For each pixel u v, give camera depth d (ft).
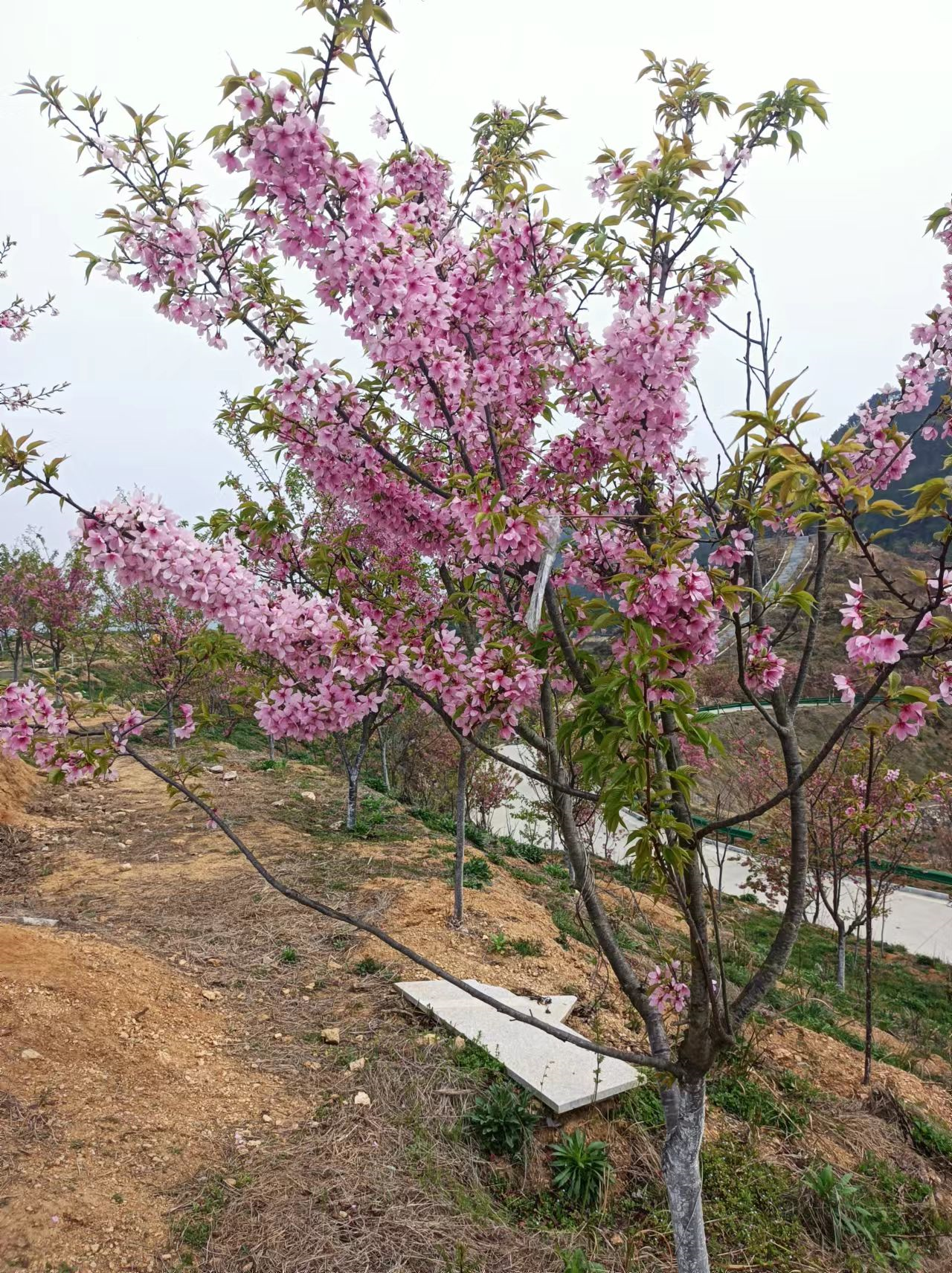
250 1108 13.03
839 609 7.18
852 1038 25.61
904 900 62.08
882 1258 13.47
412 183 10.50
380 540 13.29
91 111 8.40
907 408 10.92
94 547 7.37
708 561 8.86
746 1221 13.43
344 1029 16.01
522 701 8.29
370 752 53.47
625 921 28.63
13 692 8.13
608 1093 14.37
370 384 9.86
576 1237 11.99
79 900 20.98
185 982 16.63
